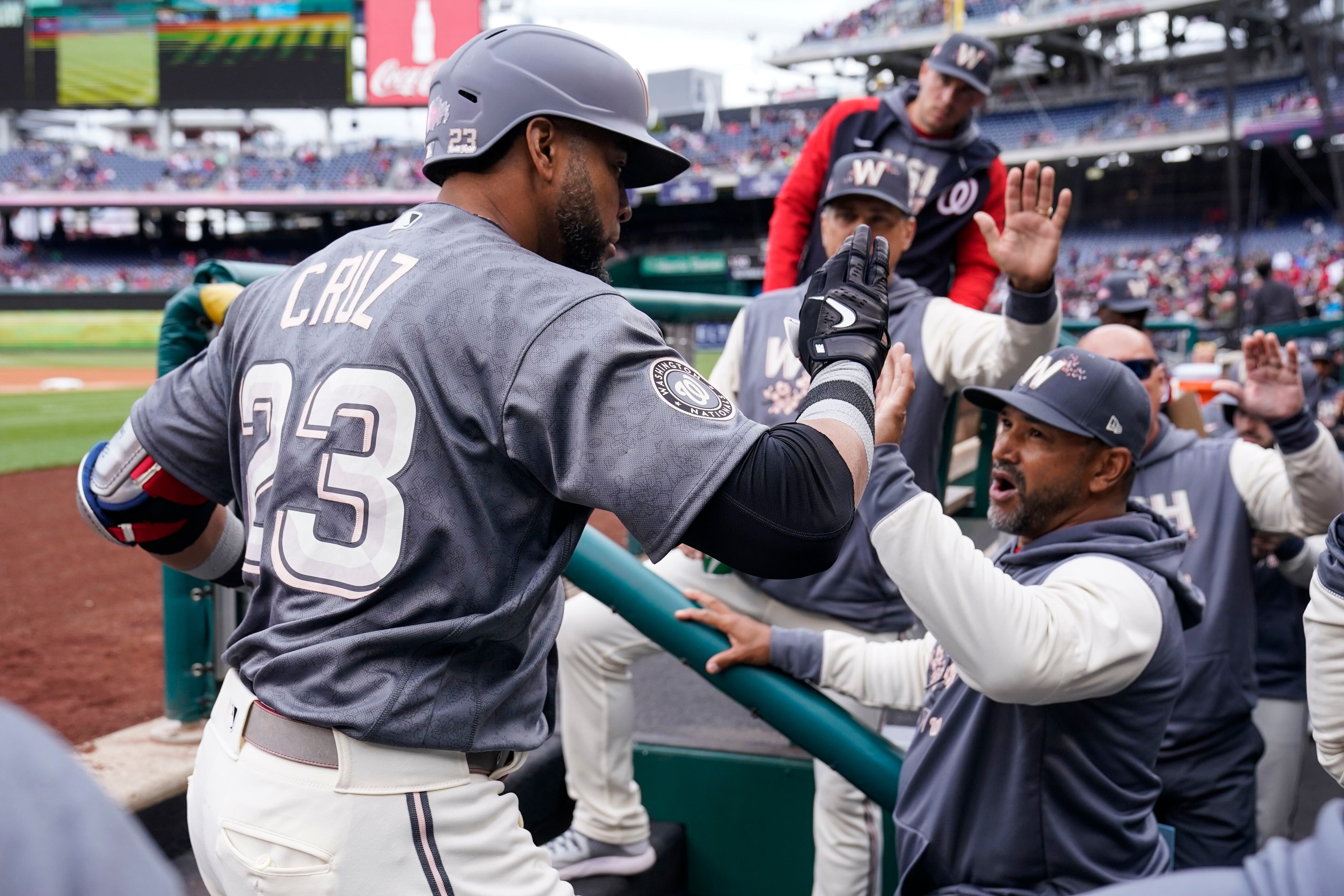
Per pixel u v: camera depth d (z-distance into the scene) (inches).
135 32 1182.9
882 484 62.0
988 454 127.0
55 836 17.2
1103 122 1245.7
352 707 42.6
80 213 1392.7
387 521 43.0
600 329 43.1
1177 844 99.5
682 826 95.6
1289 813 118.1
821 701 73.0
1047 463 69.8
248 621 47.5
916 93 117.7
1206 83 1242.6
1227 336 372.5
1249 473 99.5
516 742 47.1
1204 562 99.3
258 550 46.3
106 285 1278.3
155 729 97.1
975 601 59.7
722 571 91.5
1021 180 77.8
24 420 597.9
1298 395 92.0
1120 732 63.4
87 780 18.6
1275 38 1179.9
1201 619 71.1
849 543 86.4
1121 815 63.7
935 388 87.8
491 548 44.1
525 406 42.5
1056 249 77.6
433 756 44.1
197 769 47.9
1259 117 1098.1
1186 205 1272.1
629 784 85.4
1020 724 63.1
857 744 72.0
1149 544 67.2
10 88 1198.9
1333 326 265.9
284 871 42.8
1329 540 57.7
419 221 48.4
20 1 1182.3
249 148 1348.4
